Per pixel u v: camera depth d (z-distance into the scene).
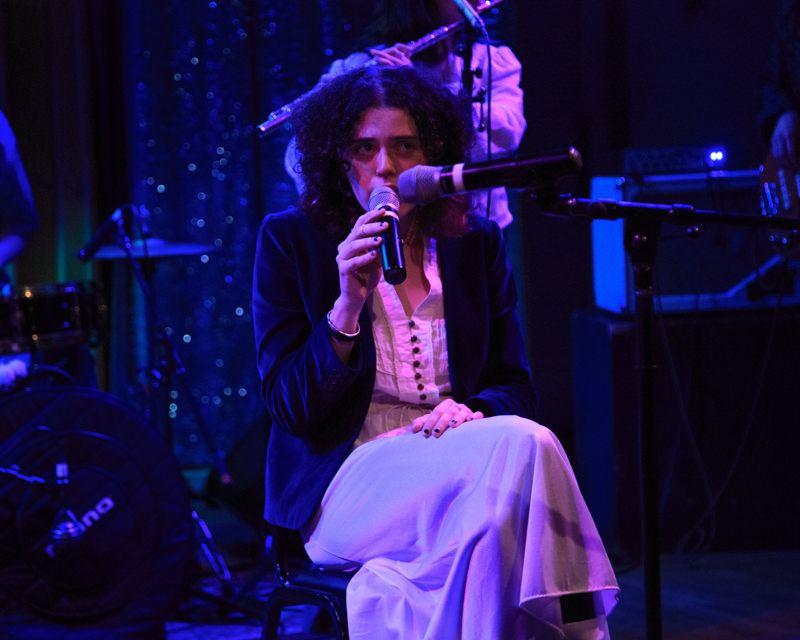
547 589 2.25
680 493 5.43
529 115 6.83
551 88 6.84
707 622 4.26
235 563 5.72
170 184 7.08
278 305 2.80
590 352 5.77
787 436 5.45
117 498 4.03
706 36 6.86
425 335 2.79
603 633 2.36
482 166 2.25
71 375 5.07
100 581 3.99
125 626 3.99
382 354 2.77
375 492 2.57
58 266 6.80
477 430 2.45
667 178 5.30
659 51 6.86
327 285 2.75
